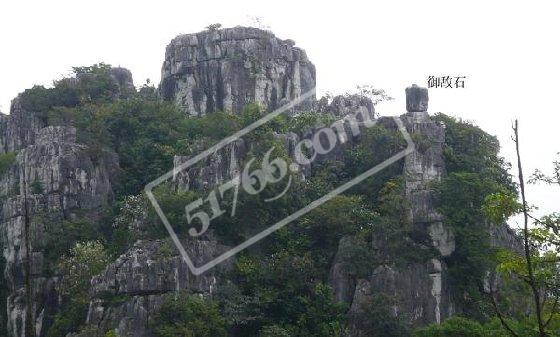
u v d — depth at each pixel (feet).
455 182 266.77
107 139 303.48
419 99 296.51
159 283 242.78
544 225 110.52
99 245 264.93
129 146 306.35
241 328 247.09
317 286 247.09
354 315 245.04
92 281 247.70
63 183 284.61
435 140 283.18
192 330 229.45
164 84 352.08
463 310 259.60
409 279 255.09
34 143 312.09
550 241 107.86
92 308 241.55
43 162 287.48
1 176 307.17
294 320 246.68
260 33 349.82
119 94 349.00
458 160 282.15
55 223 276.62
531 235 108.06
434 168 276.21
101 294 243.81
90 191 287.28
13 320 268.21
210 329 233.35
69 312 250.37
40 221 275.59
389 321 242.37
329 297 246.47
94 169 291.79
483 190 264.72
